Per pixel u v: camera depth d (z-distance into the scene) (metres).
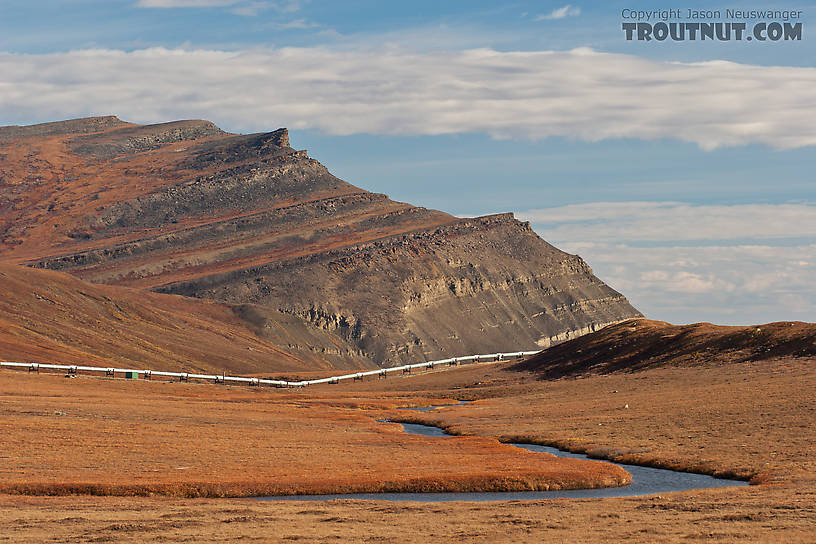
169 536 47.75
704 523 49.59
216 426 116.50
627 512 55.16
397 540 46.28
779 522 49.09
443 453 92.94
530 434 111.69
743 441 91.31
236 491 69.00
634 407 128.38
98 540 46.72
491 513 55.72
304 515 55.41
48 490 66.50
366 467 80.94
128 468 77.94
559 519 52.56
